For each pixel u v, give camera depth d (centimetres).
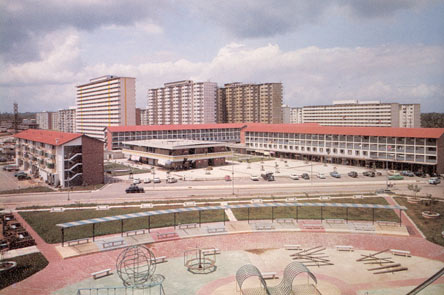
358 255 4409
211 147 12650
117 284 3603
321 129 13375
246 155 15838
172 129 16775
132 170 11619
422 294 3347
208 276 3812
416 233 5181
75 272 3872
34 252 4359
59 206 6694
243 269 3438
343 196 7456
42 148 9844
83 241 4722
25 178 10106
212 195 7669
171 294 3400
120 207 6556
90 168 9056
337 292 3434
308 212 6212
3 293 3359
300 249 4634
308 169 11700
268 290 3406
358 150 12106
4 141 17150
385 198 7212
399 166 11362
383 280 3700
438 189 8306
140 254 4388
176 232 5172
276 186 8800
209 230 5247
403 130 11238
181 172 11162
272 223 5600
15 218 5897
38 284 3569
